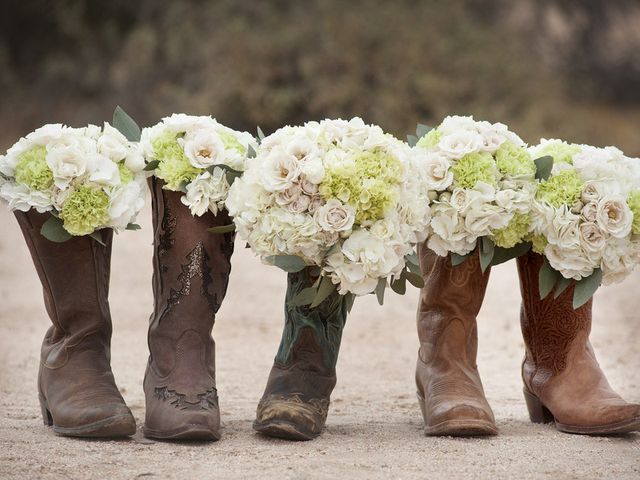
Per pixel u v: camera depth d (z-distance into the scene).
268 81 30.30
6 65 35.53
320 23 31.09
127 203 6.00
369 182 5.73
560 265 6.32
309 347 6.43
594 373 6.70
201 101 30.64
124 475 5.44
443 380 6.58
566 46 41.12
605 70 40.88
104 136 6.12
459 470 5.61
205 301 6.39
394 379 9.24
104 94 34.19
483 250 6.35
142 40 33.16
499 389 8.62
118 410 6.21
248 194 5.84
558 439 6.41
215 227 6.25
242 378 9.07
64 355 6.45
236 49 30.72
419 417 7.36
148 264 16.80
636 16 42.88
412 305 13.95
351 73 30.12
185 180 6.16
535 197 6.37
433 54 30.77
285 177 5.80
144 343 10.66
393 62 30.27
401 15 31.69
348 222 5.73
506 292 14.88
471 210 6.20
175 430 6.10
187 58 32.50
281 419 6.23
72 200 5.96
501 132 6.44
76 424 6.20
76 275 6.42
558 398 6.68
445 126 6.45
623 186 6.37
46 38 36.41
